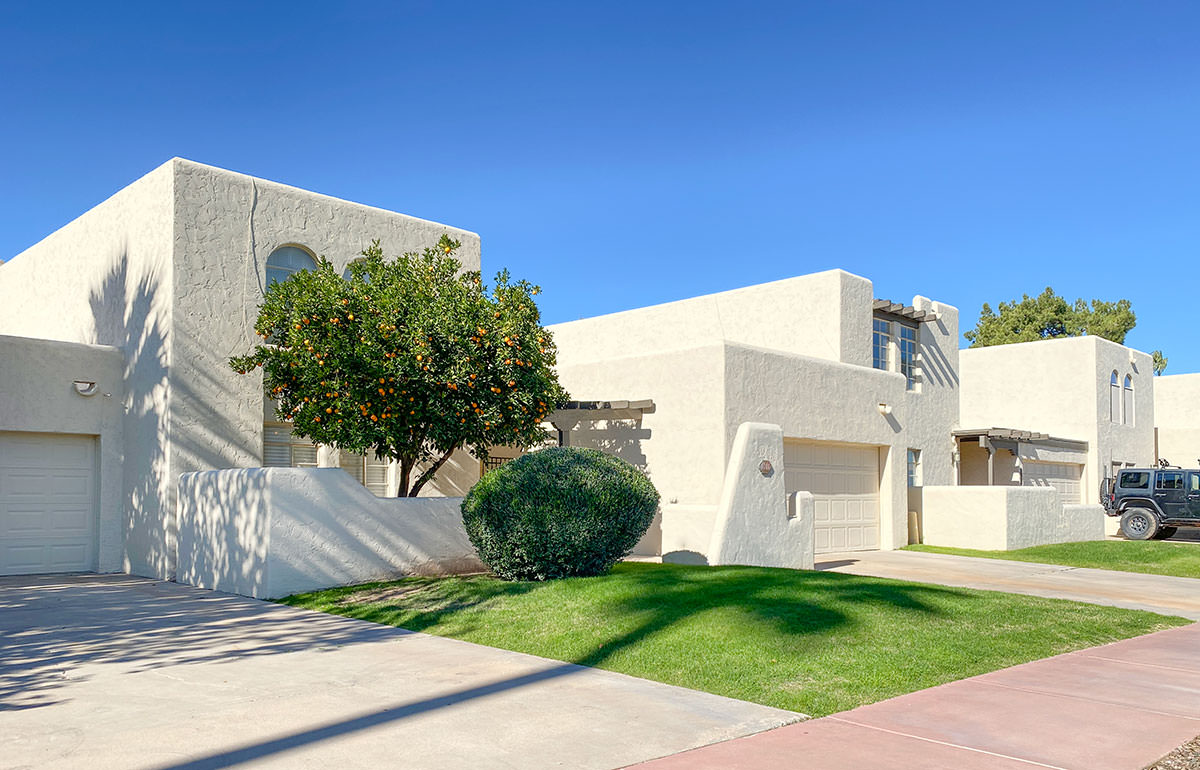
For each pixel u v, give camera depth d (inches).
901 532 843.4
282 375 542.9
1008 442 979.3
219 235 574.6
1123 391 1194.0
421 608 403.2
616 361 740.0
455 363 516.1
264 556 449.7
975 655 326.0
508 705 254.1
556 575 453.1
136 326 588.4
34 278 737.0
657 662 303.0
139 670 295.9
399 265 550.6
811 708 257.0
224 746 214.1
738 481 569.0
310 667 301.4
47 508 576.7
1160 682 299.9
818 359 756.6
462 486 688.4
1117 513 963.3
